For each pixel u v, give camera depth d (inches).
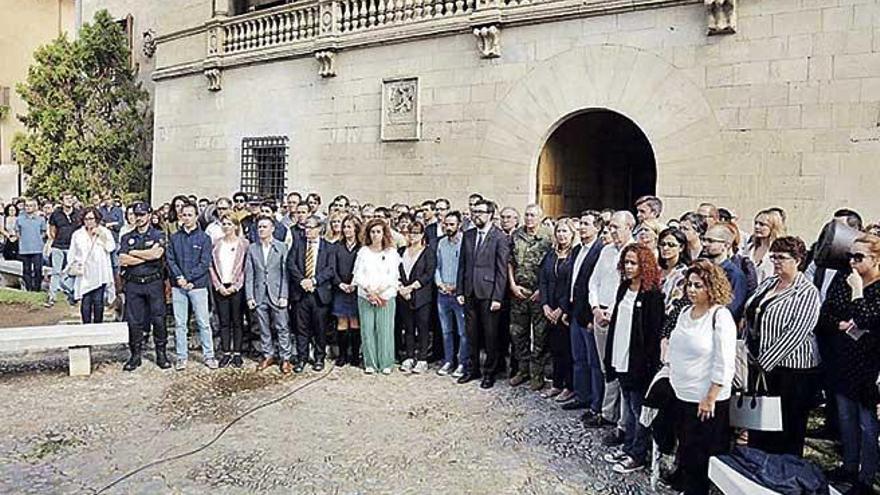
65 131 756.6
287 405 259.3
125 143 750.5
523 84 415.8
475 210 293.3
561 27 400.8
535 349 283.7
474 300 290.5
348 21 497.4
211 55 585.9
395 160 475.5
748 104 345.1
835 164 323.9
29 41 1050.1
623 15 379.9
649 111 374.3
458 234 309.3
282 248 309.7
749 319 191.5
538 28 409.4
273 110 549.3
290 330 315.6
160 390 276.4
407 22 462.0
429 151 458.3
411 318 311.4
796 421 187.6
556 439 226.5
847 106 320.2
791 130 334.0
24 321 398.3
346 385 287.3
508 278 289.6
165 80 638.5
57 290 458.3
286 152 541.0
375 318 303.7
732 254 227.8
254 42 562.3
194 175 613.9
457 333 312.3
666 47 367.6
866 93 315.6
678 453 189.5
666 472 197.2
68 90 767.7
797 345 183.0
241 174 573.9
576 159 454.9
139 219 307.1
